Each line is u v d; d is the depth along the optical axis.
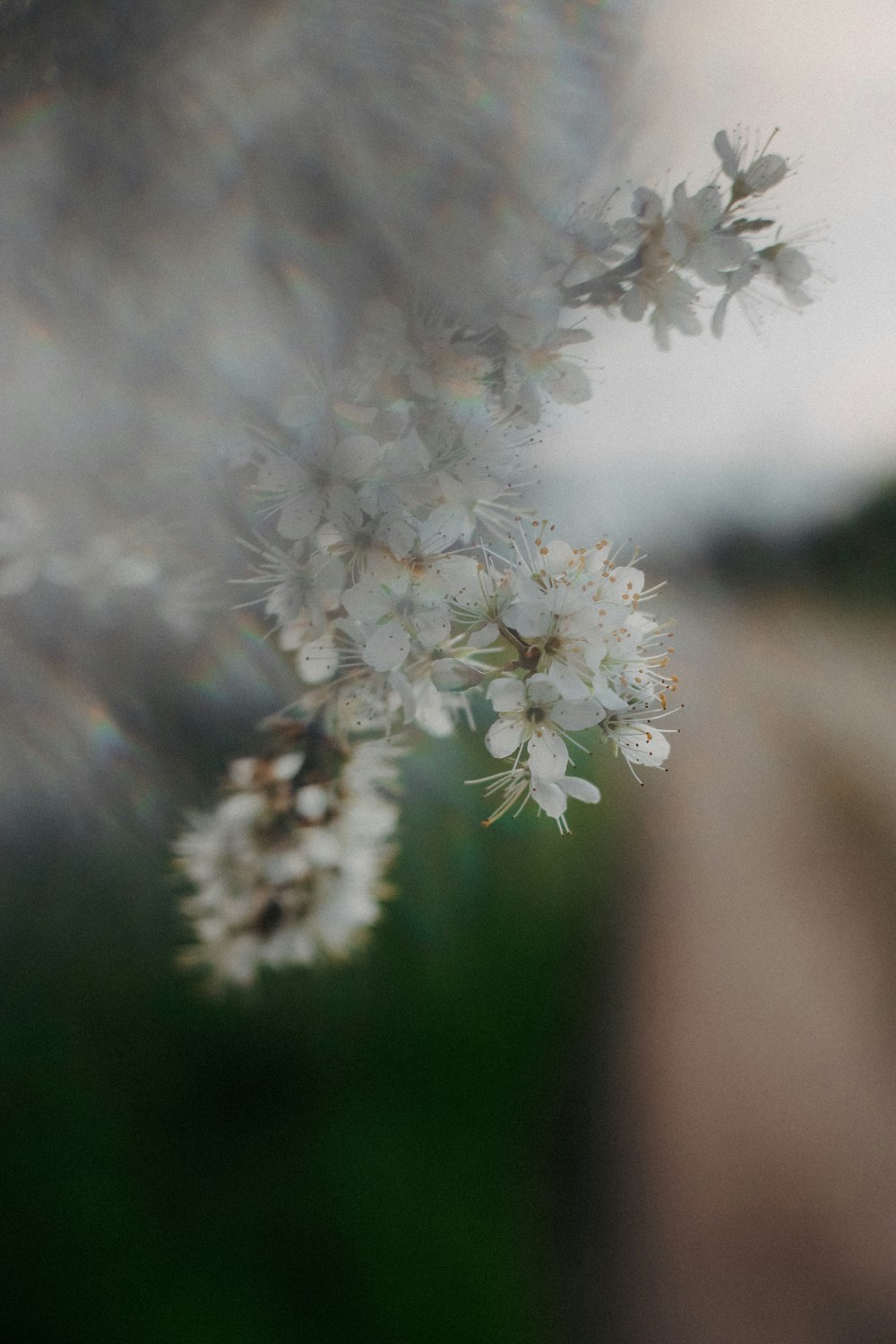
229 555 0.17
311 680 0.17
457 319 0.16
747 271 0.17
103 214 0.17
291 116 0.17
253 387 0.17
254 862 0.18
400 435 0.16
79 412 0.17
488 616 0.16
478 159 0.17
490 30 0.18
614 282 0.16
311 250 0.16
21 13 0.16
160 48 0.17
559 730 0.16
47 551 0.18
